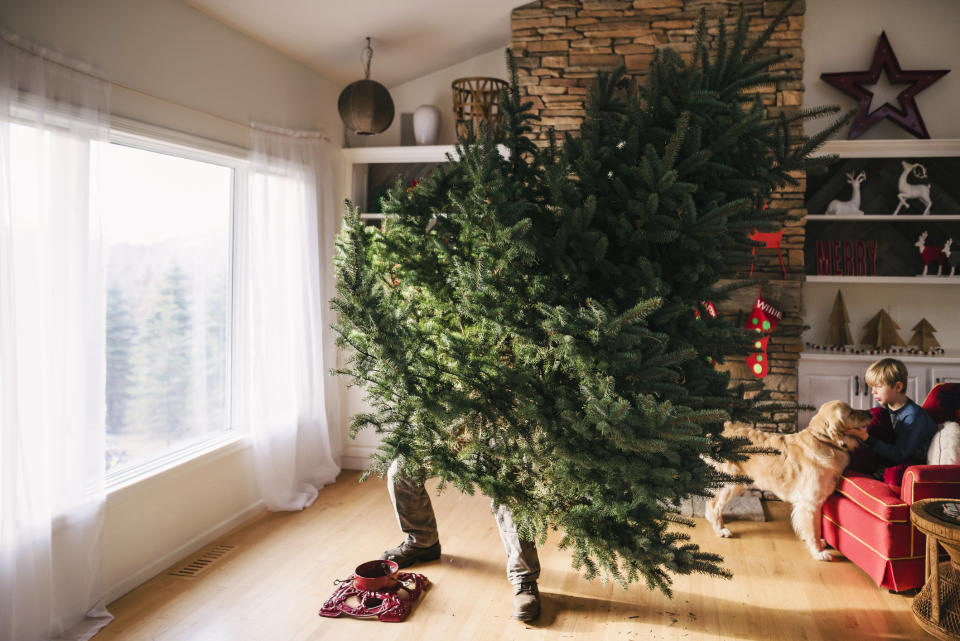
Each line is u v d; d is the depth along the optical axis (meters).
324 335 4.62
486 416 2.07
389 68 4.73
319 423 4.49
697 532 3.81
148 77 3.12
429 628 2.71
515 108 2.39
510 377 2.08
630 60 4.37
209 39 3.54
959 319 4.68
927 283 4.61
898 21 4.64
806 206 4.85
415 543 3.28
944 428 3.28
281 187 4.08
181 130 3.34
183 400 3.63
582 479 2.03
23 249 2.50
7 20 2.42
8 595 2.37
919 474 2.96
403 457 2.24
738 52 2.14
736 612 2.87
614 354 1.87
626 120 2.12
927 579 2.84
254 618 2.79
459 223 2.24
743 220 2.19
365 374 2.19
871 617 2.83
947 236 4.70
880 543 3.03
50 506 2.53
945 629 2.65
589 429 1.96
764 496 4.32
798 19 4.20
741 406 2.42
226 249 3.96
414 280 2.31
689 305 2.19
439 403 2.06
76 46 2.72
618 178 2.04
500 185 1.99
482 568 3.27
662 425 1.78
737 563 3.37
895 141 4.38
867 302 4.79
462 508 4.09
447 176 2.34
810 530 3.43
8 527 2.38
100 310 2.76
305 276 4.30
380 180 5.15
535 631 2.70
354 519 3.91
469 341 2.21
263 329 3.94
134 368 3.31
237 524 3.81
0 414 2.37
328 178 4.54
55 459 2.60
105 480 2.99
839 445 3.40
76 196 2.65
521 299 2.11
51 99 2.56
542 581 3.14
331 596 2.92
